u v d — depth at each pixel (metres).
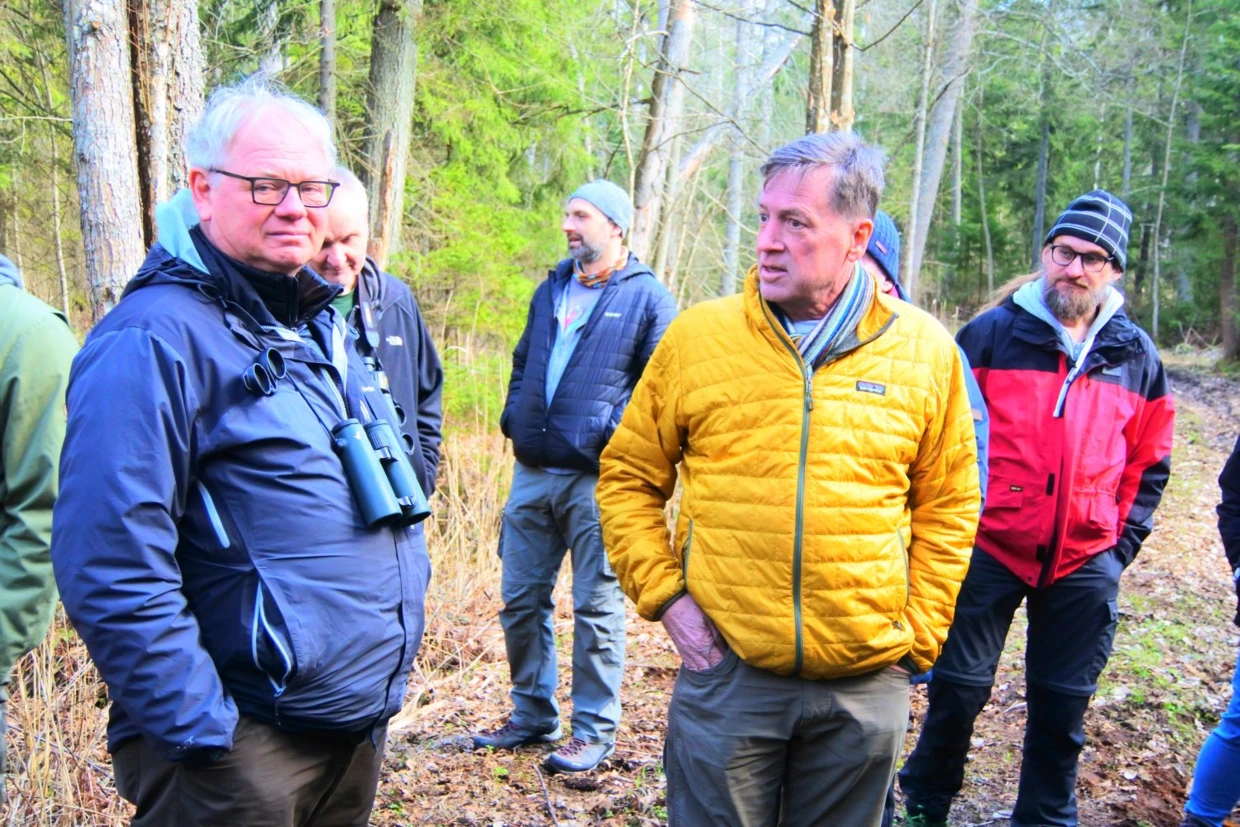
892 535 1.95
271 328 1.68
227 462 1.60
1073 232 2.71
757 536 1.91
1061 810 2.86
